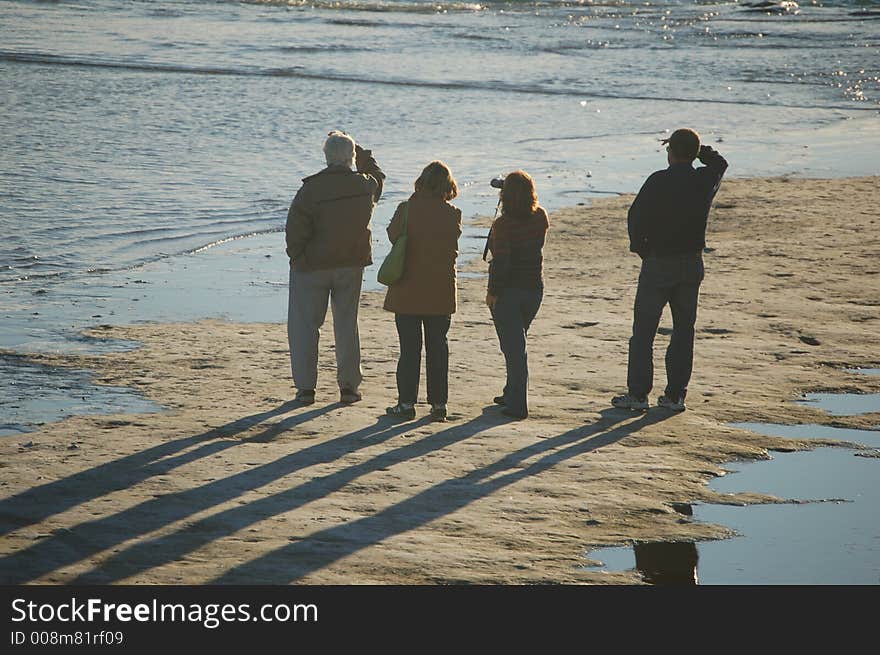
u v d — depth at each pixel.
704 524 25.17
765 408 33.75
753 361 38.66
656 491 27.00
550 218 64.75
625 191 73.94
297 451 29.09
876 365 38.53
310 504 25.53
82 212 63.84
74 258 53.88
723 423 32.41
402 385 32.12
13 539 23.25
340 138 33.12
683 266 32.28
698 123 108.81
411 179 75.31
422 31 199.62
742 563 23.33
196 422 31.30
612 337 41.69
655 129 104.31
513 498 26.23
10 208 63.78
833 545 24.28
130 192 69.75
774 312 45.19
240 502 25.53
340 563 22.58
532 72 148.75
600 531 24.61
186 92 117.50
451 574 22.28
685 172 31.89
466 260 54.84
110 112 103.00
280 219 64.06
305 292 33.19
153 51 155.25
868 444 30.92
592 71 152.38
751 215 66.12
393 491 26.47
